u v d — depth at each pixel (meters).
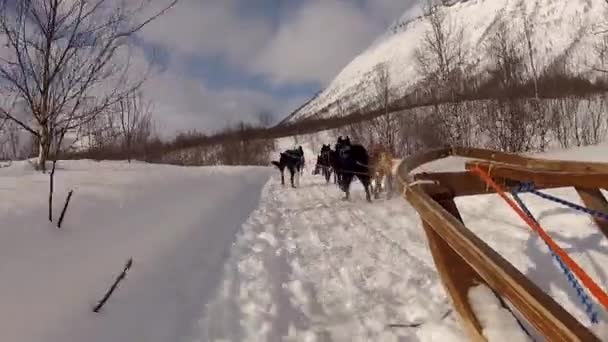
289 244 6.26
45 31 5.88
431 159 3.89
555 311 1.53
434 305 3.64
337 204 10.18
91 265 3.87
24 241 3.58
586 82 23.34
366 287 4.25
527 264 4.12
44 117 6.31
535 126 20.73
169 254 5.09
